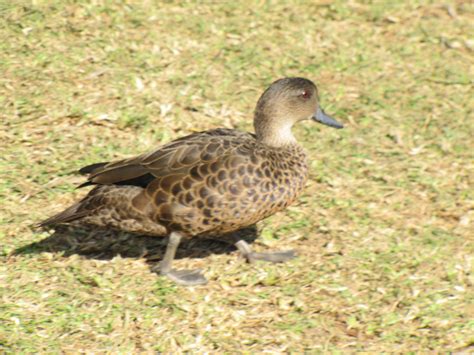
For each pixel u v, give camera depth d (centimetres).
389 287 1072
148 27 1533
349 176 1273
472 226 1192
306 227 1174
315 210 1205
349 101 1439
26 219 1153
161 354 956
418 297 1057
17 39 1466
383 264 1110
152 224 1035
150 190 1018
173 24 1552
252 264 1102
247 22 1586
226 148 1031
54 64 1423
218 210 1016
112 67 1438
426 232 1176
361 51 1559
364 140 1356
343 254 1126
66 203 1190
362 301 1048
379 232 1170
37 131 1307
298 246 1141
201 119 1362
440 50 1584
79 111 1339
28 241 1120
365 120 1401
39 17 1512
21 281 1048
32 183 1215
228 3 1630
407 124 1397
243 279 1073
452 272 1100
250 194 1016
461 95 1473
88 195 1057
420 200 1239
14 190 1198
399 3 1702
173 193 1012
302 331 998
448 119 1413
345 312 1030
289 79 1116
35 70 1409
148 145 1304
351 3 1684
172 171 1016
